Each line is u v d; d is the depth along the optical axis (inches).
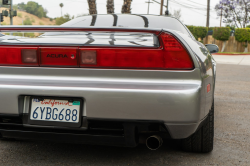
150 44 73.4
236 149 97.4
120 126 70.4
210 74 80.0
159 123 67.2
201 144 88.0
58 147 96.3
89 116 68.4
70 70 69.7
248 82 278.8
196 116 67.0
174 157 88.7
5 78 72.2
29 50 71.2
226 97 197.5
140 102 66.0
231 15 1449.3
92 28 69.3
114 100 66.7
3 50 72.5
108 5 401.1
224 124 129.1
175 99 65.4
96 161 85.0
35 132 71.7
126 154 90.5
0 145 98.0
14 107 70.7
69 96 68.2
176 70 67.6
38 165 82.0
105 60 68.4
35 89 69.2
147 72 67.6
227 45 1085.8
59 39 85.7
